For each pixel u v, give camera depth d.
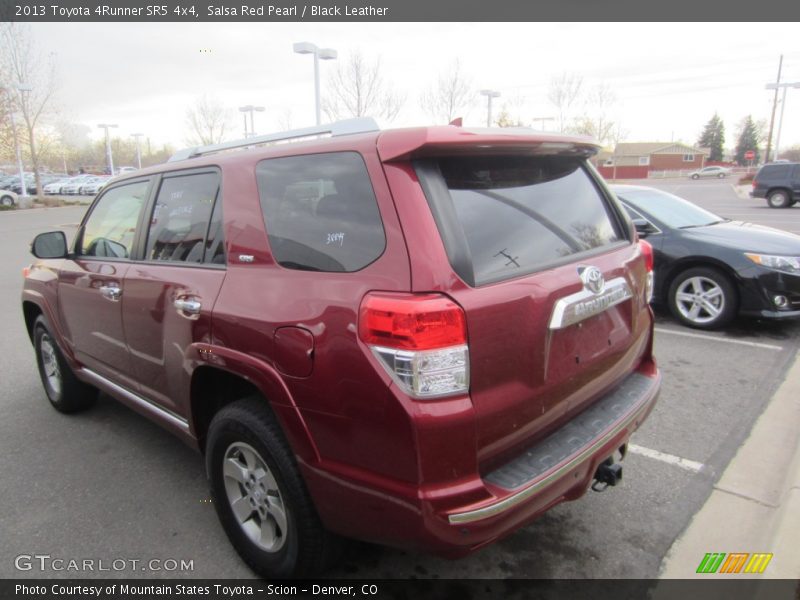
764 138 96.81
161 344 2.91
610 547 2.76
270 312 2.21
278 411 2.19
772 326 6.34
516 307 2.02
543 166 2.56
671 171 77.06
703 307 6.21
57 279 3.97
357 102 20.42
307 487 2.20
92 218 3.81
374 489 1.96
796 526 2.70
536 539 2.83
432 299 1.84
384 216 1.99
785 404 4.29
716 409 4.24
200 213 2.79
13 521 3.07
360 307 1.95
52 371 4.55
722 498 3.12
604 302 2.41
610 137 57.78
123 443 3.95
